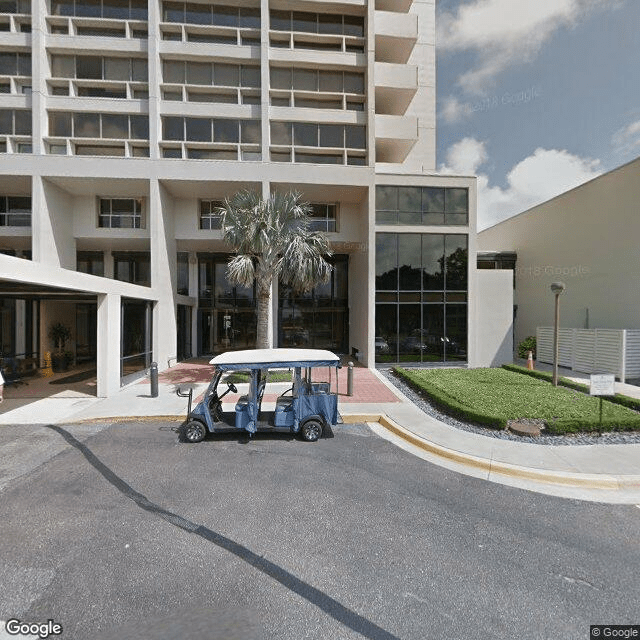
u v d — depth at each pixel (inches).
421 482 206.7
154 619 110.0
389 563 136.5
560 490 198.5
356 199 714.8
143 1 671.8
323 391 291.6
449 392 385.1
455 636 103.7
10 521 164.2
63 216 682.2
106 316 412.2
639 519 169.9
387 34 711.7
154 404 376.2
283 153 681.6
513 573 131.2
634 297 555.5
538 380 467.2
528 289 810.2
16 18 651.5
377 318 617.6
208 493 191.6
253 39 695.1
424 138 900.6
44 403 382.9
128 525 161.3
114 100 649.0
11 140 640.4
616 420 275.9
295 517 168.9
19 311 561.3
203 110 662.5
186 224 717.3
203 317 804.0
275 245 515.8
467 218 624.1
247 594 120.3
